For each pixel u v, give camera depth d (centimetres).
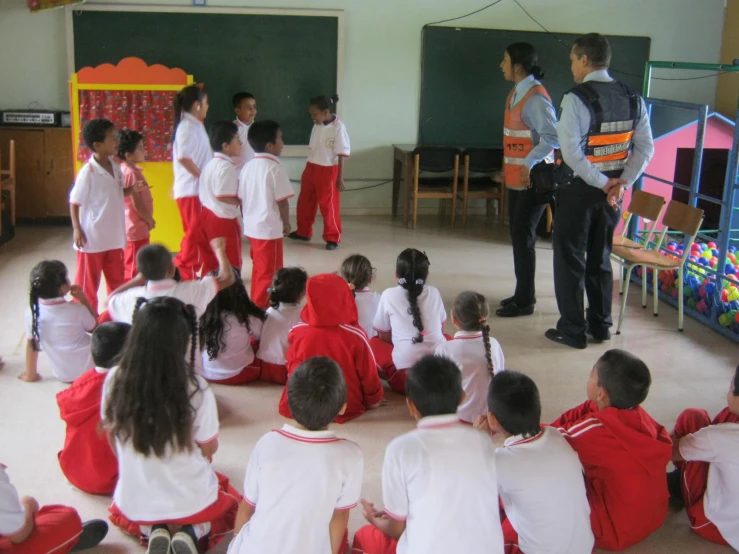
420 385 201
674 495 277
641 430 240
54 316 340
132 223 462
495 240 645
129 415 209
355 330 320
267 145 434
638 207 482
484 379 301
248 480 202
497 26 701
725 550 254
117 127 530
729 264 489
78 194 399
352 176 718
